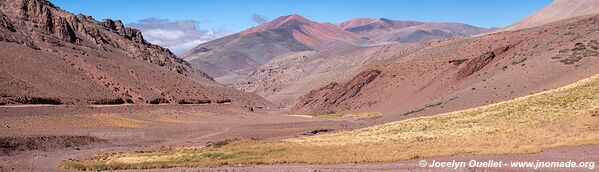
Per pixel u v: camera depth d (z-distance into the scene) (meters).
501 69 109.50
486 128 53.12
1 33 124.19
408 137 55.12
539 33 141.38
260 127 106.62
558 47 100.50
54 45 139.12
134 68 148.50
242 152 49.81
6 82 98.19
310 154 44.47
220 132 96.38
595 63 82.12
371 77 176.12
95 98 112.69
